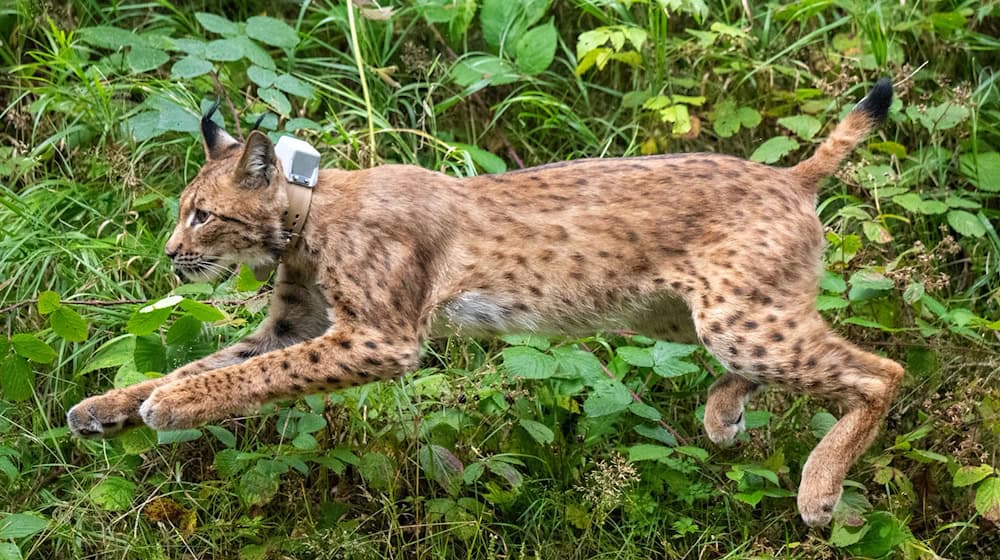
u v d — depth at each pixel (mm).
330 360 4707
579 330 5105
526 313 5016
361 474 5016
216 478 5230
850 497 5047
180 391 4594
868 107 5055
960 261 6160
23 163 6098
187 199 4852
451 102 6496
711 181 4973
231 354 5020
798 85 6684
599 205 4977
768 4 6816
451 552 5031
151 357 5113
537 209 4992
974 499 5266
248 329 5410
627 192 4984
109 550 4906
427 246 4883
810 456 4969
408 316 4816
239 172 4766
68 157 6324
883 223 5984
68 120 6438
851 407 4906
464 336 5066
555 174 5082
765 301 4828
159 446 5254
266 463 4961
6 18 6750
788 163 6520
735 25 6770
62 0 6887
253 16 6973
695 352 5703
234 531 4996
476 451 5133
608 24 6789
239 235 4812
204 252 4840
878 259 6066
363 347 4727
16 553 4578
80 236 5812
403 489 5184
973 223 6020
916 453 5219
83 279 5754
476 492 5164
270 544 4961
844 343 4906
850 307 5789
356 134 6262
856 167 6094
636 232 4938
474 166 6391
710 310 4848
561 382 5352
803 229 4953
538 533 5145
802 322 4859
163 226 6055
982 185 6270
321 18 7039
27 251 5816
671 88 6617
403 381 5301
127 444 4961
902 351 5723
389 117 6684
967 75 6781
